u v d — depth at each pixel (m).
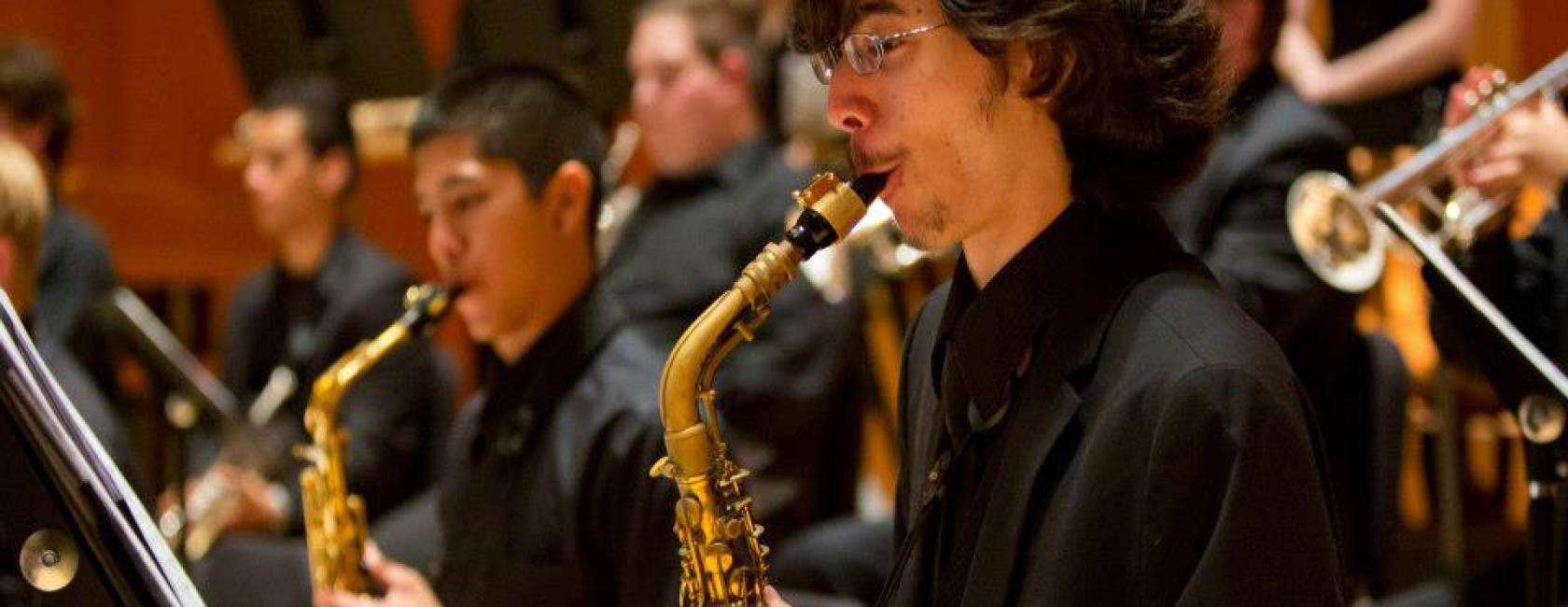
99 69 10.76
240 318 7.16
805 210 2.69
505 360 3.96
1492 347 2.96
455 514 3.96
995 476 2.48
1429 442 6.64
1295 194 4.71
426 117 3.96
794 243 2.68
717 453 2.84
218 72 10.70
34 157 7.20
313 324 6.94
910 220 2.54
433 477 6.51
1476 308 2.96
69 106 7.35
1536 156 3.67
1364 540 4.84
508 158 3.87
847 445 6.07
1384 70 6.40
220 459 6.05
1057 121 2.49
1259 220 4.97
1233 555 2.20
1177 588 2.25
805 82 6.78
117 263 8.96
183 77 10.78
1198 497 2.25
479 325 3.93
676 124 6.46
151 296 9.07
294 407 6.79
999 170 2.49
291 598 5.21
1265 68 5.16
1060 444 2.40
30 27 10.43
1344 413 4.89
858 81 2.51
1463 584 4.51
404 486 6.46
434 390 6.57
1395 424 4.87
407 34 7.50
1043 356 2.48
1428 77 6.41
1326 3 7.21
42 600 2.46
